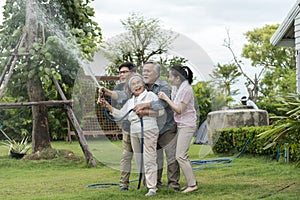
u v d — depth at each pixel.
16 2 9.92
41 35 9.64
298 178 6.56
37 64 9.50
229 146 9.99
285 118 5.66
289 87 25.34
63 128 15.88
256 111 11.39
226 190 5.82
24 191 6.35
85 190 6.25
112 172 7.92
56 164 9.03
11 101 14.55
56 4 10.39
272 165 7.97
